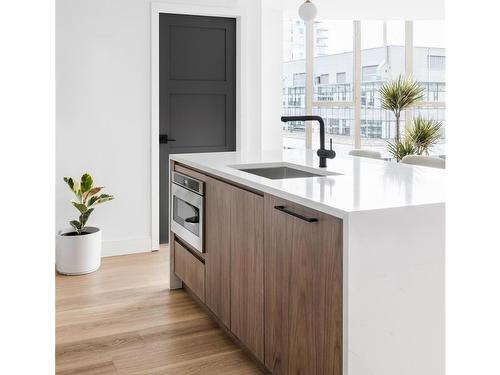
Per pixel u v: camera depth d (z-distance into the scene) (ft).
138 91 13.79
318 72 21.52
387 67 22.31
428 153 20.49
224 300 8.04
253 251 6.86
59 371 7.13
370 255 4.91
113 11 13.30
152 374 7.06
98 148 13.50
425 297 5.29
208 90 14.99
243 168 8.70
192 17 14.60
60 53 12.87
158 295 10.48
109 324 8.89
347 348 4.88
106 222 13.74
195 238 9.10
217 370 7.18
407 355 5.24
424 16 19.22
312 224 5.39
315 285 5.38
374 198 5.41
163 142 14.55
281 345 6.19
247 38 15.03
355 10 18.19
